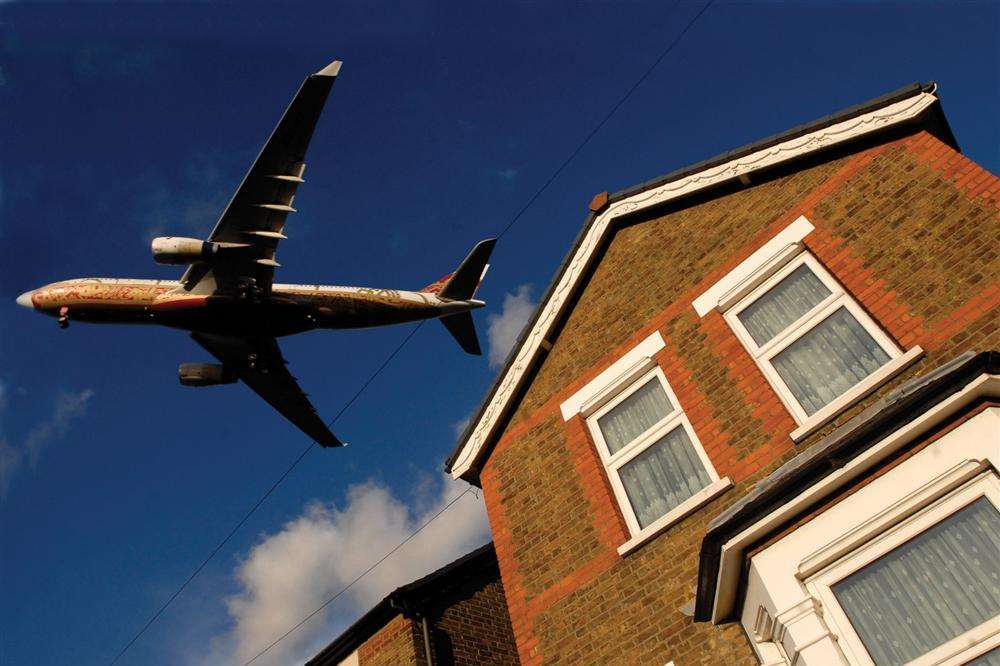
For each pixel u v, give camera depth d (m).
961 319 6.57
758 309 8.34
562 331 10.41
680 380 8.52
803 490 5.47
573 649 7.84
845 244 7.81
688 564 7.30
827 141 8.47
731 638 6.52
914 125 7.99
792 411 7.48
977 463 4.79
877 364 7.11
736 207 9.19
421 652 12.05
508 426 10.36
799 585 5.38
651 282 9.62
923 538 5.12
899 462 5.17
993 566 4.73
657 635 7.15
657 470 8.42
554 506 9.04
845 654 5.04
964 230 6.96
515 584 8.88
